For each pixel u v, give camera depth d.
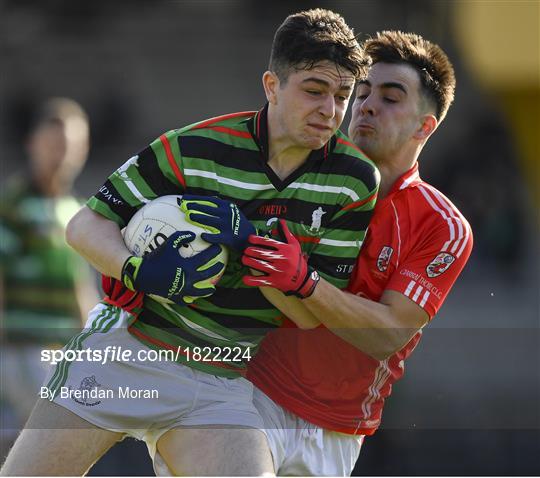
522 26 29.36
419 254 12.86
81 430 12.12
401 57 13.26
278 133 11.73
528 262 44.09
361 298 12.45
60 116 20.98
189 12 68.94
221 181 11.88
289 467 13.23
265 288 12.05
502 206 44.69
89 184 54.38
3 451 19.64
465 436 23.59
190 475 11.97
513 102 35.12
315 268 12.34
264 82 11.95
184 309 12.14
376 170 12.47
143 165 11.97
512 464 23.47
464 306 39.12
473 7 30.28
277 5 68.38
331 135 11.68
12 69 66.31
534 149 36.00
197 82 66.56
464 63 49.38
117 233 11.95
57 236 20.83
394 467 22.89
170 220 11.65
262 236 11.81
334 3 63.06
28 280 20.59
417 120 13.23
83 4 68.88
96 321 12.48
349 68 11.43
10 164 56.97
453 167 46.38
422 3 51.56
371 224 12.89
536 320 35.09
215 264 11.52
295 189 11.98
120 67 66.88
